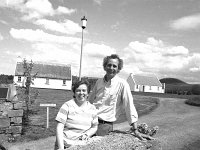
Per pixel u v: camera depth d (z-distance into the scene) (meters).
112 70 3.47
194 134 10.27
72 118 3.16
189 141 8.99
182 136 9.75
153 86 60.12
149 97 31.17
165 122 13.21
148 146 2.94
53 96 26.86
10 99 8.75
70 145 3.03
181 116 15.80
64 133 3.14
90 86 3.36
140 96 32.94
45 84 44.69
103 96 3.54
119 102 3.54
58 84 45.47
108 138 2.99
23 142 8.39
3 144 8.13
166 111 18.19
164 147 7.88
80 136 3.14
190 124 12.80
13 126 8.81
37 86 44.09
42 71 45.38
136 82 59.12
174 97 33.25
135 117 3.33
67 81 45.97
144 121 13.51
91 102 3.76
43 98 23.77
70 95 29.56
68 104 3.20
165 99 28.88
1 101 8.68
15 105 8.83
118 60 3.55
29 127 10.19
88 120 3.22
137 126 3.51
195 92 51.09
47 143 8.33
